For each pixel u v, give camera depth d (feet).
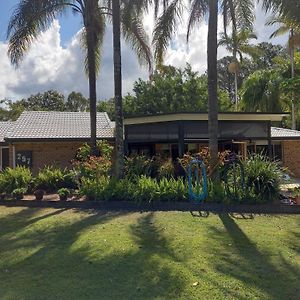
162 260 21.40
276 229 29.14
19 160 70.54
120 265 20.77
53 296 16.78
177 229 29.17
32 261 21.91
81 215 36.29
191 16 46.55
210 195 38.29
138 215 35.50
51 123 77.66
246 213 35.94
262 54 146.82
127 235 27.48
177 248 23.85
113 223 31.91
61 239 27.02
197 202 38.27
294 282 17.94
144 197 39.60
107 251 23.47
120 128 46.85
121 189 40.96
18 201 43.96
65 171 54.44
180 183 40.19
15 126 74.79
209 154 41.81
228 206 37.42
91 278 18.95
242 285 17.56
